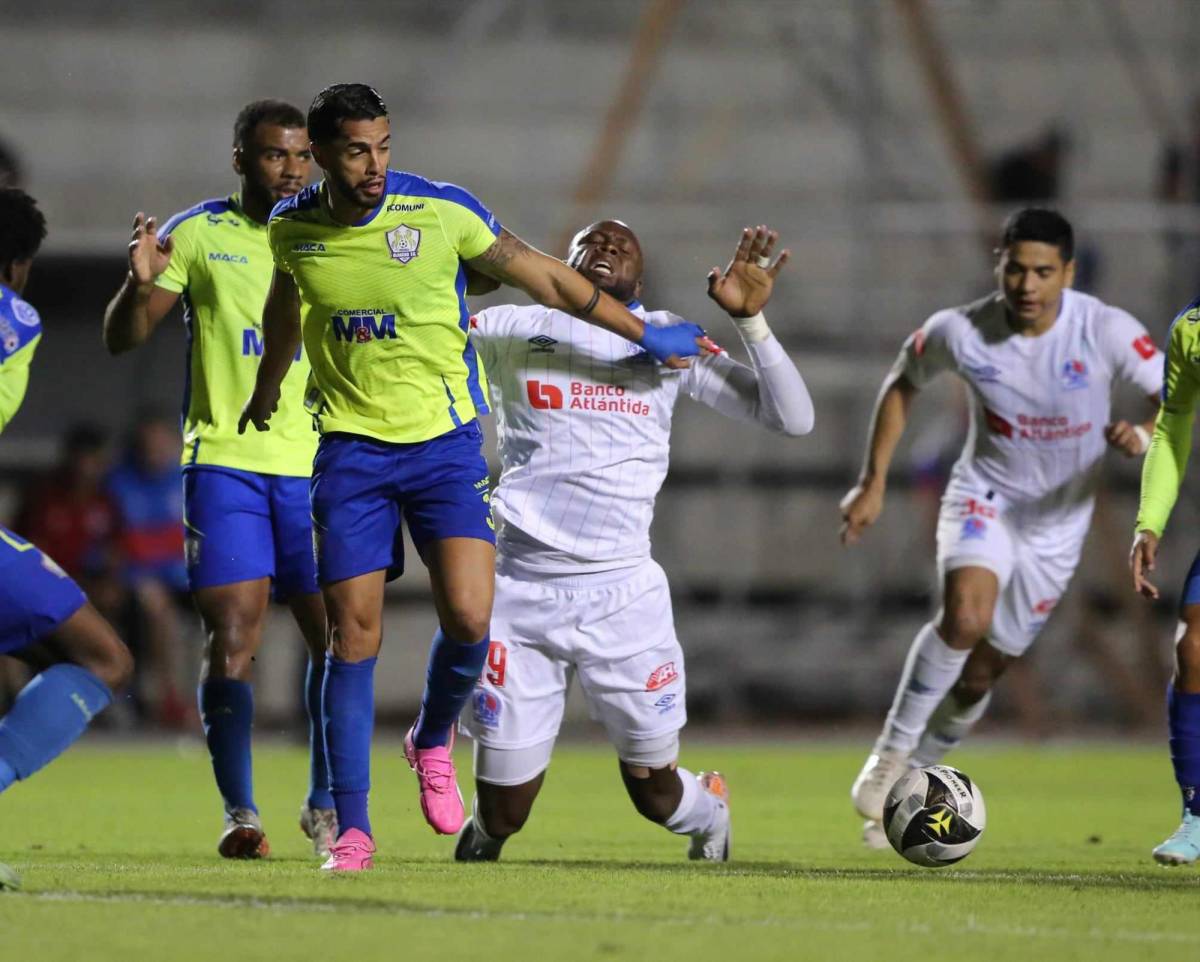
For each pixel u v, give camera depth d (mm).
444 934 14742
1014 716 58750
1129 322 27781
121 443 62875
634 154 65875
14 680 51656
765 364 22562
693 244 60125
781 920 15953
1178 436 22875
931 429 60031
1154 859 22828
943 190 63750
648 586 22781
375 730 56531
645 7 67875
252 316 23625
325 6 67812
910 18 60062
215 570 23312
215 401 23609
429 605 59344
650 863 23062
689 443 61844
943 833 21688
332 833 23312
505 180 66188
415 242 19453
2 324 16812
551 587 22594
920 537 59875
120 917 15508
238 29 67562
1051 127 63781
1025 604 28047
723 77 66625
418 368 19859
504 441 23172
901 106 64688
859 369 60312
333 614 20016
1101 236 59688
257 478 23547
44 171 65812
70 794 36312
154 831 28578
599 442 22609
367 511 19953
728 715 58156
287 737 54969
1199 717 22172
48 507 53375
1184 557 57219
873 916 16359
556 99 67062
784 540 61344
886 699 58406
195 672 56500
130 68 67000
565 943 14344
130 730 55031
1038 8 65875
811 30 66625
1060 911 16969
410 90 67062
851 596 60562
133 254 21969
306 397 20438
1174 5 65750
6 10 66812
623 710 22766
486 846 23406
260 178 23625
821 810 34094
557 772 43844
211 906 16266
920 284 60625
